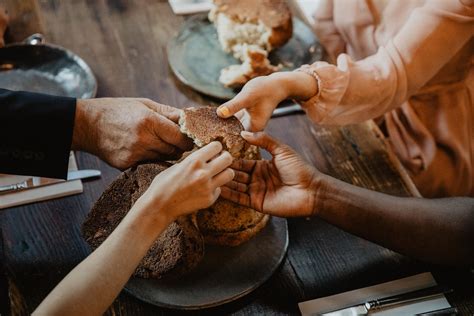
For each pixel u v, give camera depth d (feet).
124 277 2.11
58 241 2.65
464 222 2.64
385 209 2.64
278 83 2.77
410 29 3.06
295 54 3.56
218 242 2.64
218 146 2.33
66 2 3.74
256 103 2.72
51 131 2.60
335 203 2.63
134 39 3.59
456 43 3.04
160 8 3.81
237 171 2.67
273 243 2.69
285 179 2.65
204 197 2.24
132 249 2.12
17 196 2.75
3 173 2.68
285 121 3.21
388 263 2.71
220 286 2.53
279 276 2.63
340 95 2.93
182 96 3.31
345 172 3.04
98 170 2.89
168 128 2.56
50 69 3.26
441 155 3.73
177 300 2.47
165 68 3.45
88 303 2.04
